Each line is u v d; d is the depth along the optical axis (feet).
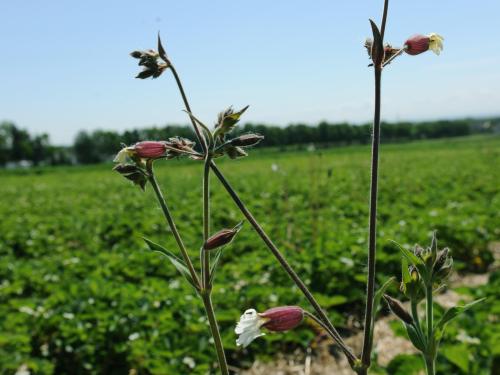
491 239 3.38
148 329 2.26
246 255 3.25
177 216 5.16
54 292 2.81
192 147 0.68
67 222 5.48
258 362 2.04
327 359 2.05
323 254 2.82
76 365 2.13
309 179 7.70
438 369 1.57
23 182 14.75
